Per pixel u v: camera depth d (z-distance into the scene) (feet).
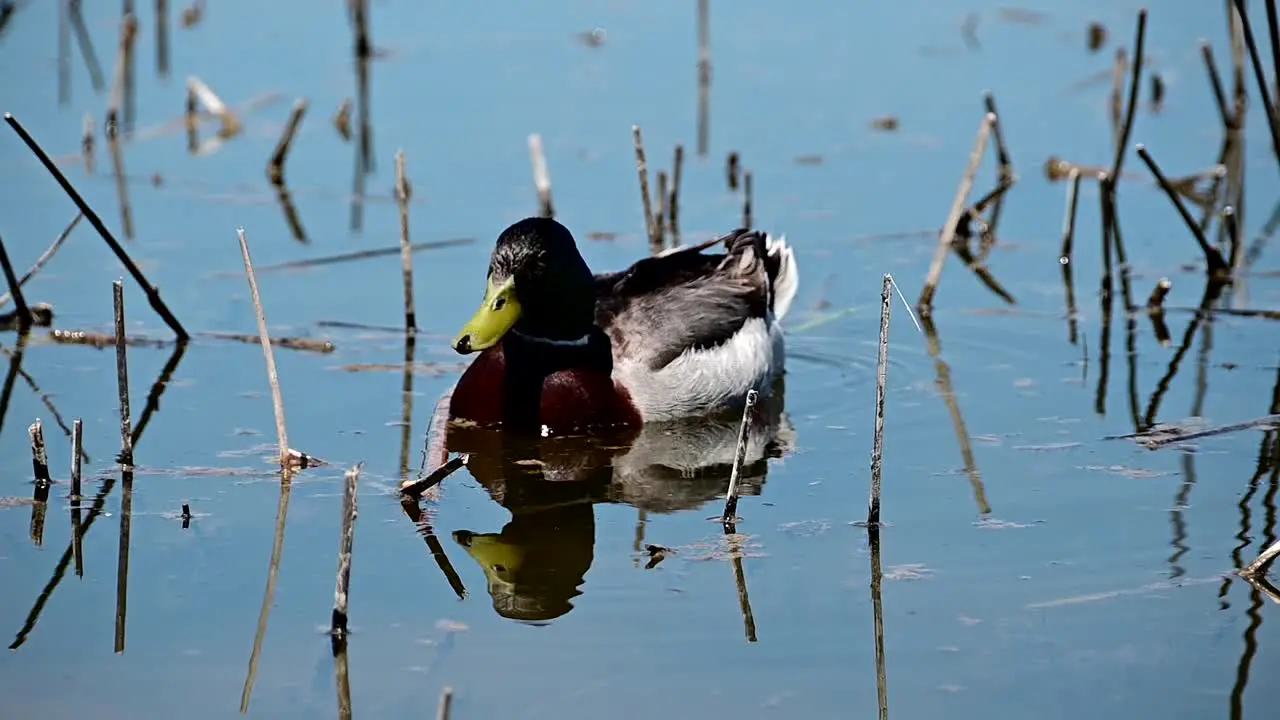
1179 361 50.42
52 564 37.42
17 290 52.49
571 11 83.15
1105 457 43.45
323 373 49.98
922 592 35.83
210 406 47.34
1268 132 68.64
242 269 57.62
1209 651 33.06
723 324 49.19
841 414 47.85
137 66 75.00
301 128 69.67
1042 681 32.07
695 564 37.52
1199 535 38.37
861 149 67.92
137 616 34.94
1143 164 66.13
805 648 33.47
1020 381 49.55
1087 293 56.29
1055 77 74.64
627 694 31.68
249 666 32.83
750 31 80.89
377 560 37.88
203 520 39.81
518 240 45.62
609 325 48.24
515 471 43.91
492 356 47.06
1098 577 36.37
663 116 70.74
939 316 54.90
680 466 44.29
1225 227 60.95
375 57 76.84
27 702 31.42
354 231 60.70
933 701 31.35
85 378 49.39
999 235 61.11
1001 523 39.37
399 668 32.71
